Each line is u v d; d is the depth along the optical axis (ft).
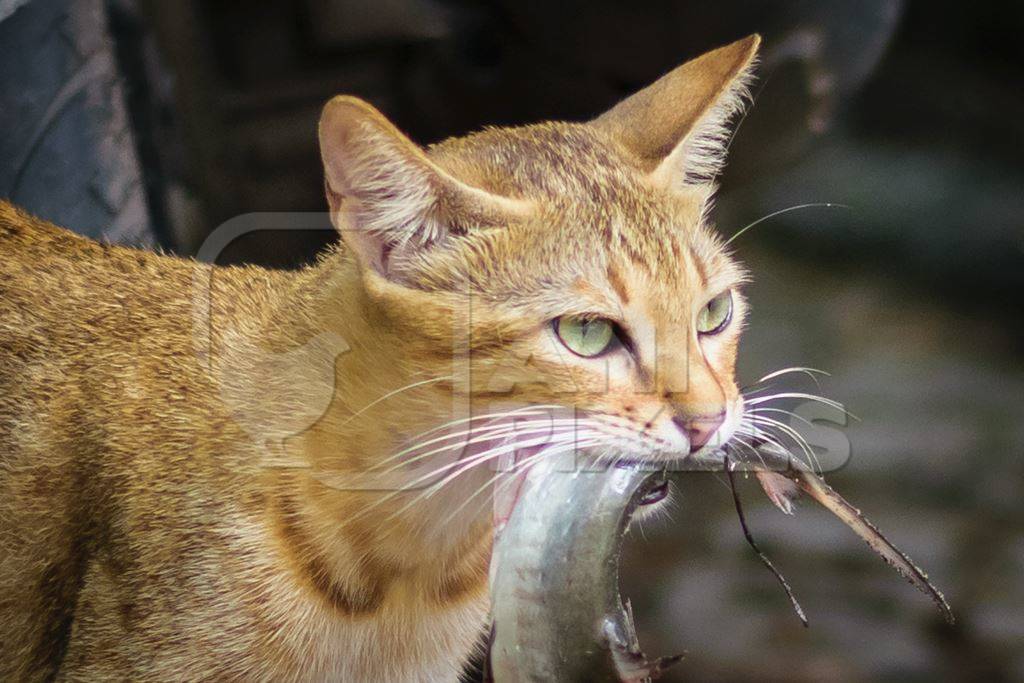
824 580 42.24
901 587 41.83
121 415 23.15
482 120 38.27
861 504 45.52
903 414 50.65
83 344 23.77
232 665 22.57
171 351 23.75
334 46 38.70
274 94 39.63
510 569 19.17
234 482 22.57
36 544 23.18
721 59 24.84
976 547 43.37
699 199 23.72
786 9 32.91
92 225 28.27
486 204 21.93
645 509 21.68
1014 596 40.98
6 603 23.32
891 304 58.95
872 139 66.28
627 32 33.88
